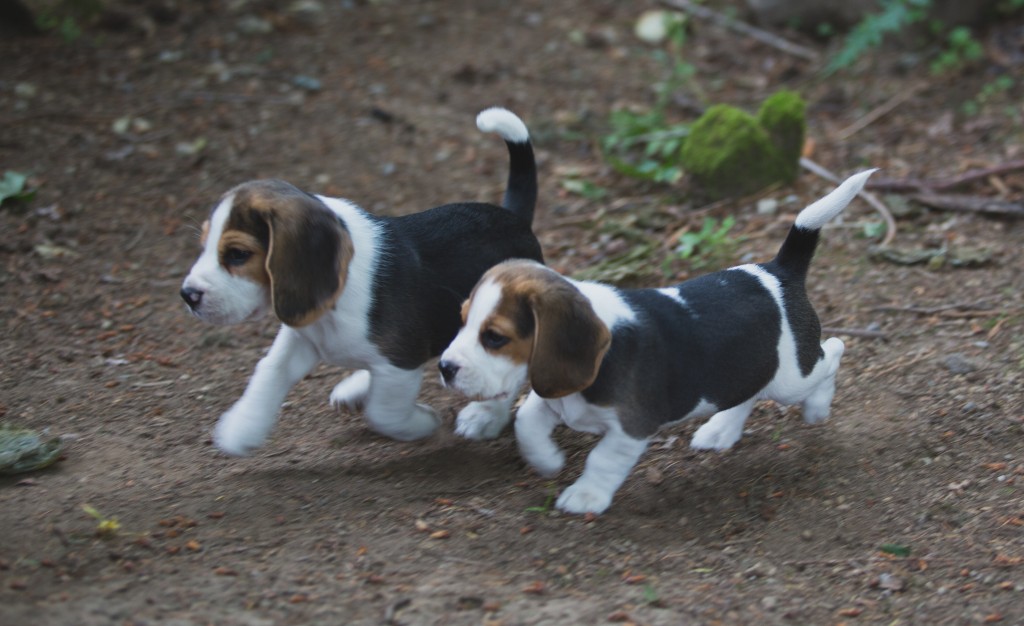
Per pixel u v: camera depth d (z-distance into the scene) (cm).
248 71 1410
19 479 696
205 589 573
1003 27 1505
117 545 616
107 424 779
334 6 1641
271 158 1220
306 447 755
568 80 1484
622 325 634
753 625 570
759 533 661
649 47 1596
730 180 1145
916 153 1239
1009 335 866
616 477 661
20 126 1235
